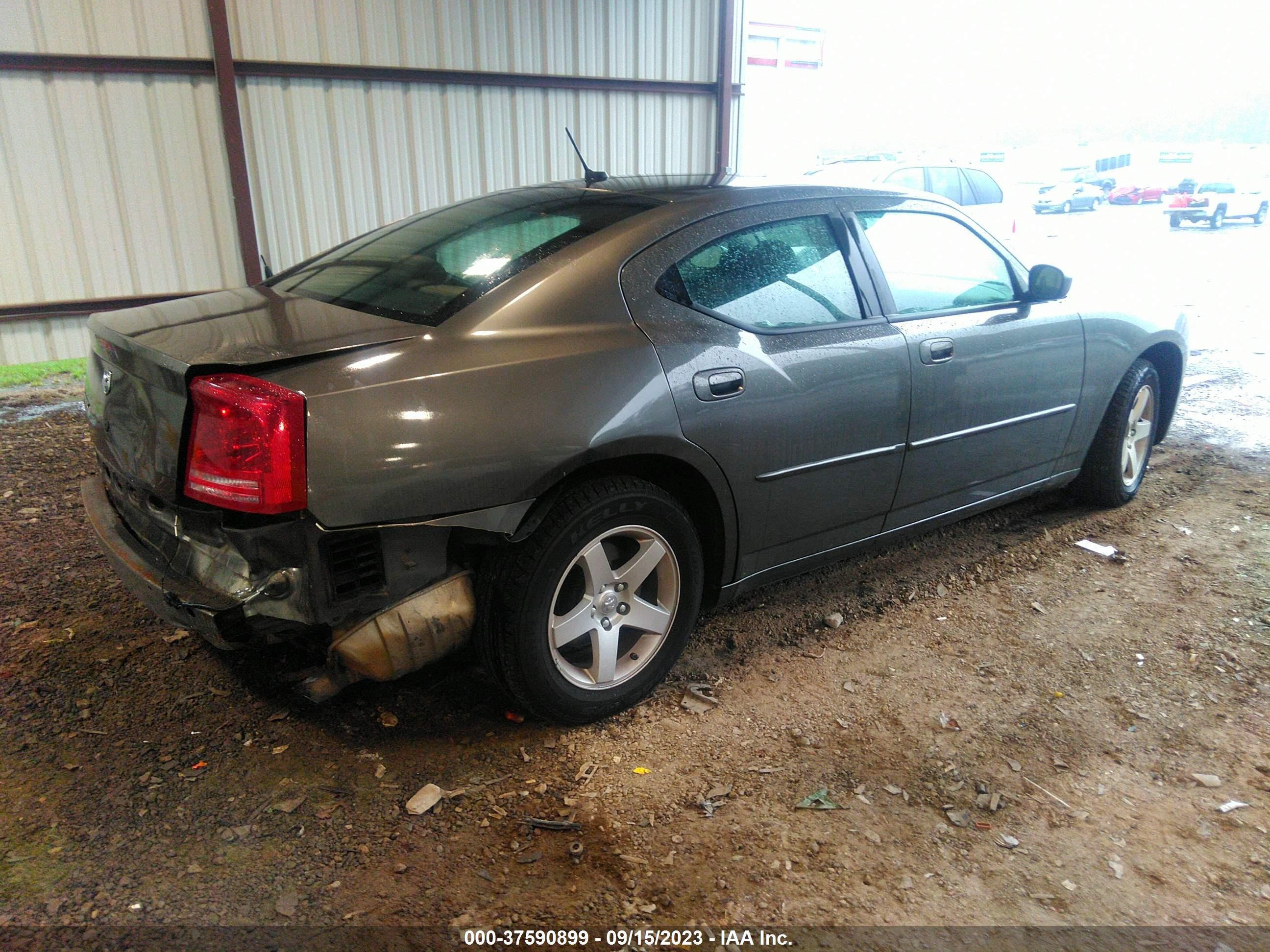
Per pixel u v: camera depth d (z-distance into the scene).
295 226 7.98
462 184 8.77
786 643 2.99
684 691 2.69
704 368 2.45
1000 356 3.27
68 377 6.83
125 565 2.23
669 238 2.56
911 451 3.05
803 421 2.68
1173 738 2.51
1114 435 3.99
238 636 2.00
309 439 1.90
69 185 6.95
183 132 7.29
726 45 9.99
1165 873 2.01
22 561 3.46
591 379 2.24
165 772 2.26
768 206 2.81
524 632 2.24
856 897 1.92
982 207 10.25
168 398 2.01
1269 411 5.94
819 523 2.91
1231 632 3.08
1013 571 3.56
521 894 1.90
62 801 2.14
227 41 7.12
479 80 8.52
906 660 2.89
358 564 2.04
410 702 2.59
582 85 9.17
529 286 2.34
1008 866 2.02
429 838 2.06
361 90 7.96
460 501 2.07
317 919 1.82
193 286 7.66
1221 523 4.04
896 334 2.95
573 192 2.92
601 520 2.31
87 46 6.73
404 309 2.33
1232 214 23.83
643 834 2.09
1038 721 2.57
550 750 2.39
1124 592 3.39
